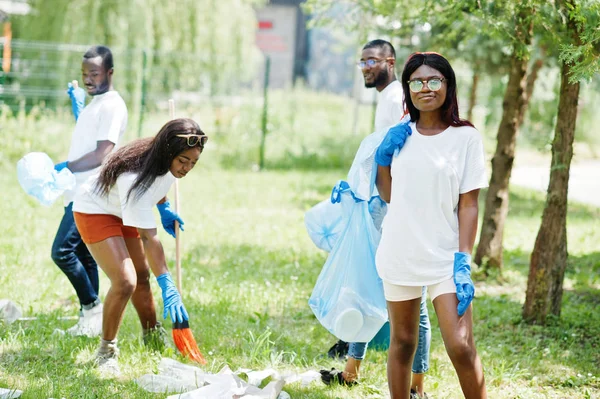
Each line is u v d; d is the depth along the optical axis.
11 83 27.45
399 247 6.06
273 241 15.15
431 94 6.01
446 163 5.98
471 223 6.01
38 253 12.77
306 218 8.18
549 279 10.16
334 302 7.34
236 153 26.05
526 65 12.54
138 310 8.42
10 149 21.59
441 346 9.24
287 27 50.06
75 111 9.46
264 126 25.89
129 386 7.40
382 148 6.18
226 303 10.52
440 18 10.81
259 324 9.74
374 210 7.40
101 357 7.92
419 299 6.22
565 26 9.45
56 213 16.22
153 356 8.18
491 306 11.19
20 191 18.31
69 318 9.52
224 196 19.97
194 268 12.53
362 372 8.07
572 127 9.87
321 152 28.80
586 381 8.18
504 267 13.98
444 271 5.97
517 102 12.70
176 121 7.41
